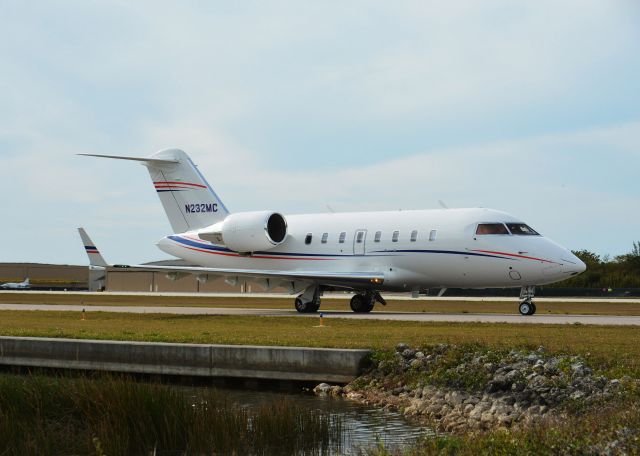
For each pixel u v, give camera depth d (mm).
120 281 107125
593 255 107812
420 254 45906
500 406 19938
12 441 17922
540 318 40219
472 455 14125
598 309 54438
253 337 28641
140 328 33844
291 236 51406
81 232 45719
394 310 52969
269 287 50125
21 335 30531
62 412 19250
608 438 13711
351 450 17484
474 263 44438
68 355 27750
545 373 20656
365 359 24203
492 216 44812
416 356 23766
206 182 55219
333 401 22688
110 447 17391
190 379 26062
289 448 17703
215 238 53156
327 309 54938
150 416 18391
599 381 19578
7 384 20094
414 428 19469
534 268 43156
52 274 160250
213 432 18000
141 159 53938
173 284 105250
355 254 48469
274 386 25078
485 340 25781
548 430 14672
